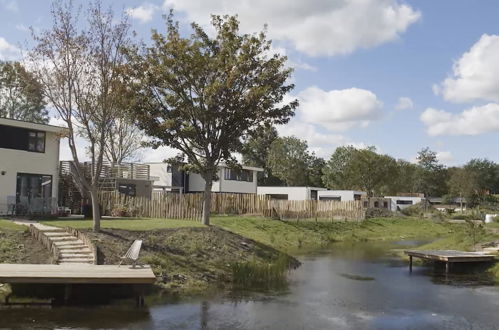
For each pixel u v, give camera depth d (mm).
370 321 13961
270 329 13000
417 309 15430
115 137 46094
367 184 70188
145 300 15555
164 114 25547
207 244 22500
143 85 24688
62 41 20703
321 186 95562
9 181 29156
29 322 12664
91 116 22047
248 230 35469
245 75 25109
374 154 70375
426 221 52906
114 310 14141
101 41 21188
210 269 19844
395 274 22188
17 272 14422
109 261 17922
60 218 28516
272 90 25422
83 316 13383
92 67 21203
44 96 23156
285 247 33281
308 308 15367
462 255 22484
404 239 41750
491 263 22562
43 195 31219
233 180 54500
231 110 24891
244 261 22188
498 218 47719
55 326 12430
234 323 13438
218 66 25016
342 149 90000
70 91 21016
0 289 15117
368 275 21891
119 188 39125
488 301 16609
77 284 15258
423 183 102188
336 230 43000
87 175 34250
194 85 25172
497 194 99000
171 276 18188
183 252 20812
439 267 24062
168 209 33656
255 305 15594
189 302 15633
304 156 95250
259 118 25531
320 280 20438
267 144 29750
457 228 45906
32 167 30500
